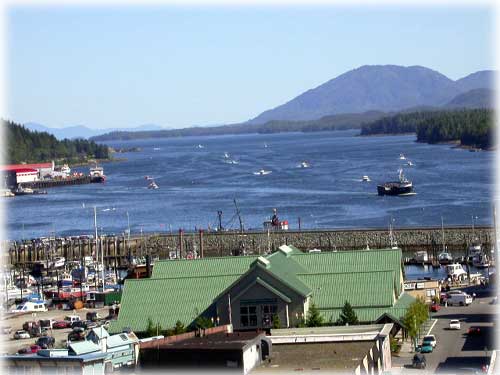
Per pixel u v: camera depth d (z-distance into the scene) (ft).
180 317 460.14
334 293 460.14
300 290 448.65
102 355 336.29
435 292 564.71
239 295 449.89
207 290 472.44
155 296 472.44
